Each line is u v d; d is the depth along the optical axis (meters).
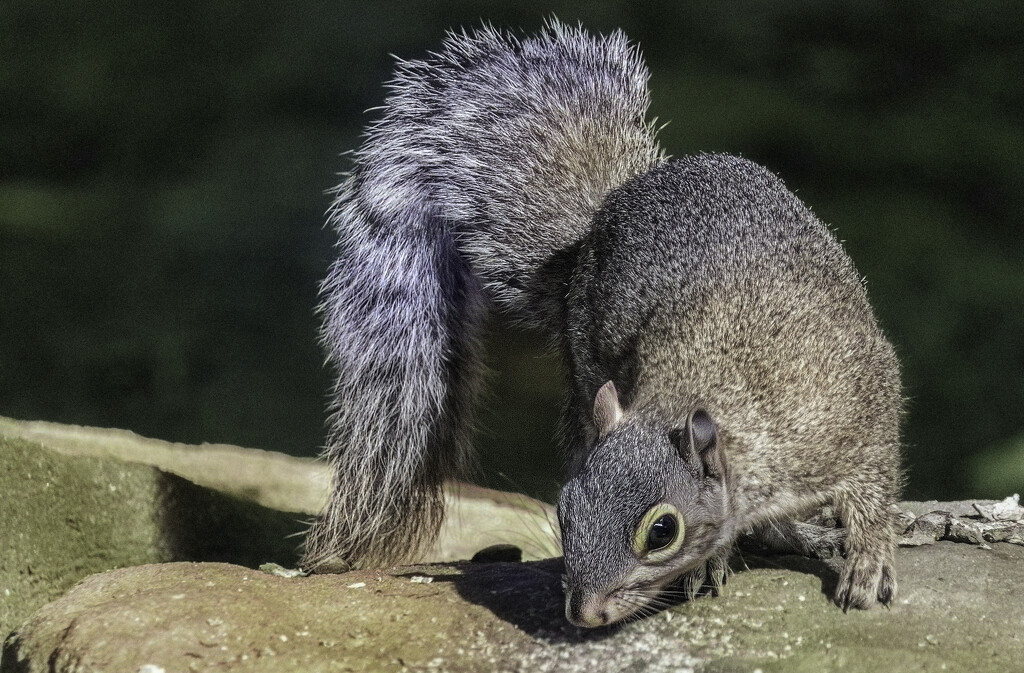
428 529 11.20
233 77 25.70
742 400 7.54
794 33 24.48
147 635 7.15
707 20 24.92
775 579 7.79
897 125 22.03
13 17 27.94
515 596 7.84
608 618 6.73
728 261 8.12
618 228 9.05
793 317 7.74
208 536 11.12
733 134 21.69
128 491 10.59
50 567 9.84
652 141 11.01
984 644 6.93
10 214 22.17
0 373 18.53
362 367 11.32
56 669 6.98
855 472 7.53
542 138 10.98
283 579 8.14
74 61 26.55
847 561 7.50
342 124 24.16
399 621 7.59
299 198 22.34
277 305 19.97
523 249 10.66
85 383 18.34
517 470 15.66
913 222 19.80
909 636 7.05
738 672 6.86
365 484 11.14
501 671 7.06
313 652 7.19
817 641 7.09
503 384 17.11
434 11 25.94
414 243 11.37
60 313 19.98
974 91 22.86
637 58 11.62
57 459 10.25
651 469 6.90
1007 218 20.06
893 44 23.95
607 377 8.63
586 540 6.76
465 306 11.37
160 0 28.16
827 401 7.50
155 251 21.38
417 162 11.45
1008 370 17.08
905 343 17.70
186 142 24.31
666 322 8.12
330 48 25.70
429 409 11.17
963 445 16.08
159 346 18.81
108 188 23.38
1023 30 23.92
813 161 21.22
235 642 7.20
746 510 7.42
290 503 12.74
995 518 8.29
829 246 8.35
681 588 7.71
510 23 25.20
